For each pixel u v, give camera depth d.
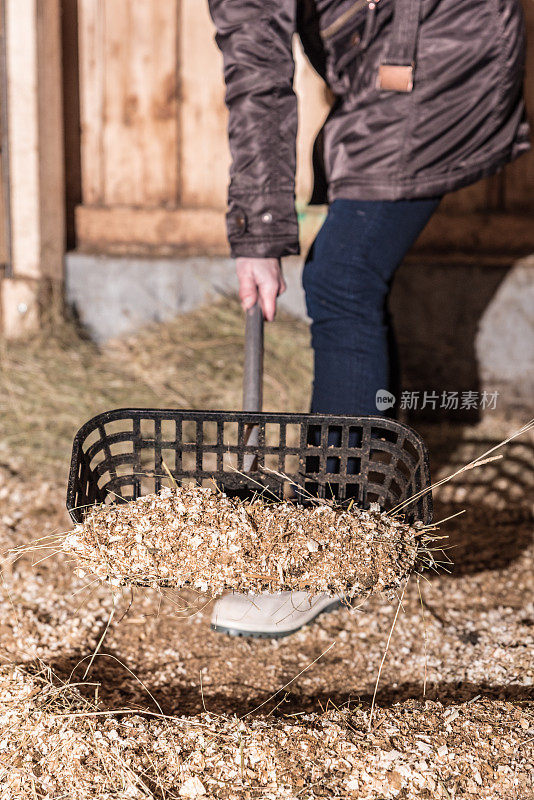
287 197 1.47
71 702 1.26
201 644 1.55
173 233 3.07
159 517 1.17
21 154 2.83
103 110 3.01
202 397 2.59
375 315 1.54
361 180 1.49
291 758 1.11
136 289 2.97
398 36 1.42
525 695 1.34
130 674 1.43
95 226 3.06
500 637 1.58
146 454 2.34
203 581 1.14
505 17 1.43
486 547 1.99
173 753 1.12
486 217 3.02
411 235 1.54
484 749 1.13
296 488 1.32
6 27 2.76
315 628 1.61
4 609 1.60
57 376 2.67
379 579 1.15
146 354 2.78
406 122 1.45
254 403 1.48
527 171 3.01
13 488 2.22
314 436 1.55
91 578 1.74
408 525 1.23
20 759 1.12
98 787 1.07
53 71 2.82
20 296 2.87
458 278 2.91
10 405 2.55
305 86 2.88
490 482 2.38
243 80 1.45
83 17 2.93
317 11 1.53
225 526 1.16
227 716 1.30
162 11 2.93
